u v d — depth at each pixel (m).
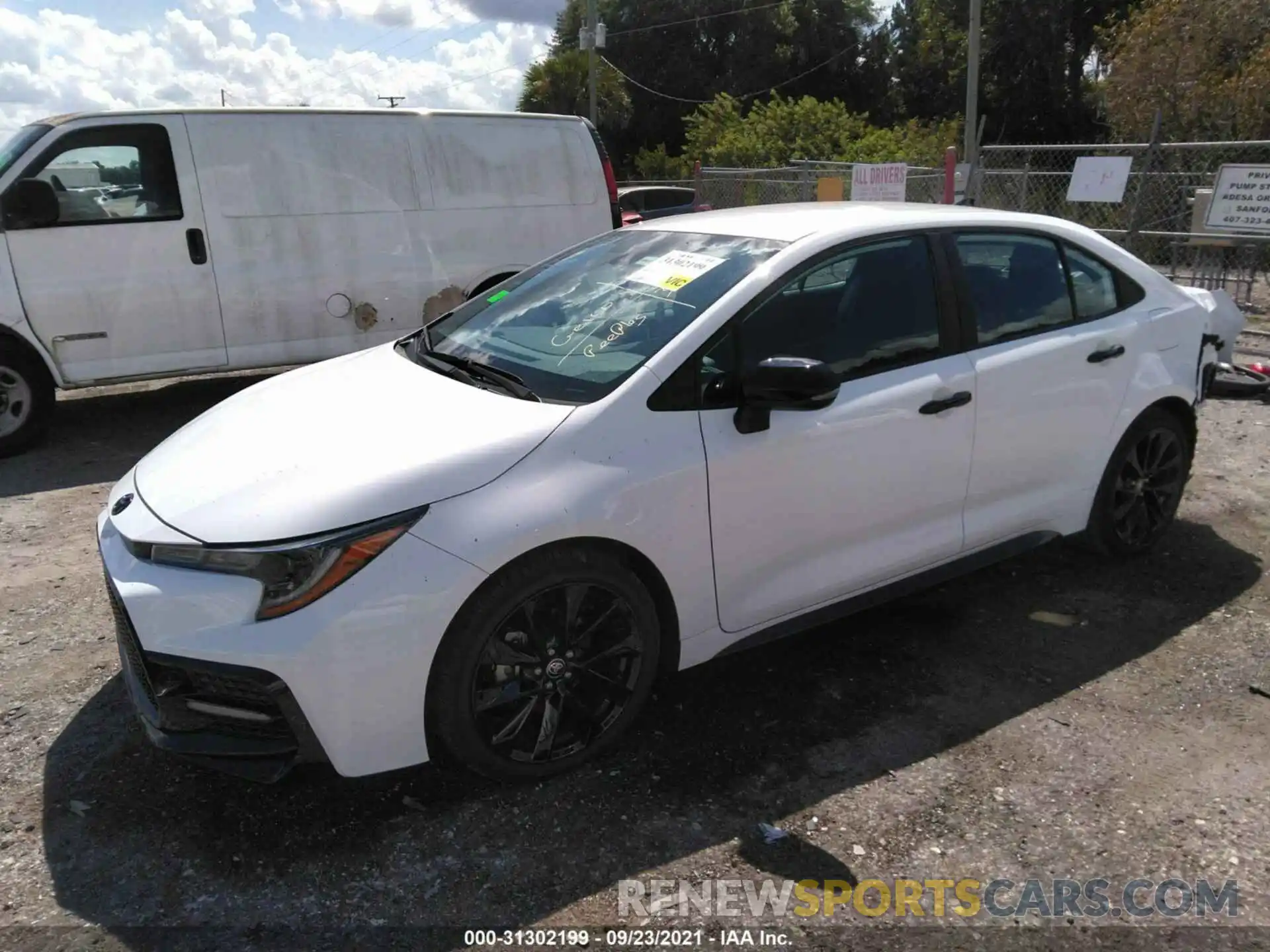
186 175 6.56
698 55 46.94
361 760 2.63
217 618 2.54
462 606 2.64
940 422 3.48
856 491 3.33
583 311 3.46
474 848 2.68
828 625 3.92
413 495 2.63
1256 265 9.70
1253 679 3.49
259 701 2.57
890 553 3.50
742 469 3.06
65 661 3.68
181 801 2.87
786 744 3.13
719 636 3.18
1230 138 17.95
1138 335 4.11
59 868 2.62
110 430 7.07
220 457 2.97
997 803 2.85
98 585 4.36
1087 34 33.69
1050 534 4.04
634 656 3.00
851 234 3.45
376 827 2.76
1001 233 3.83
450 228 7.43
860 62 46.25
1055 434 3.87
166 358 6.71
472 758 2.78
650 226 4.00
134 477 3.12
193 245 6.62
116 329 6.52
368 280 7.20
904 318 3.49
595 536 2.80
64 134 6.26
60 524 5.16
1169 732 3.19
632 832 2.74
